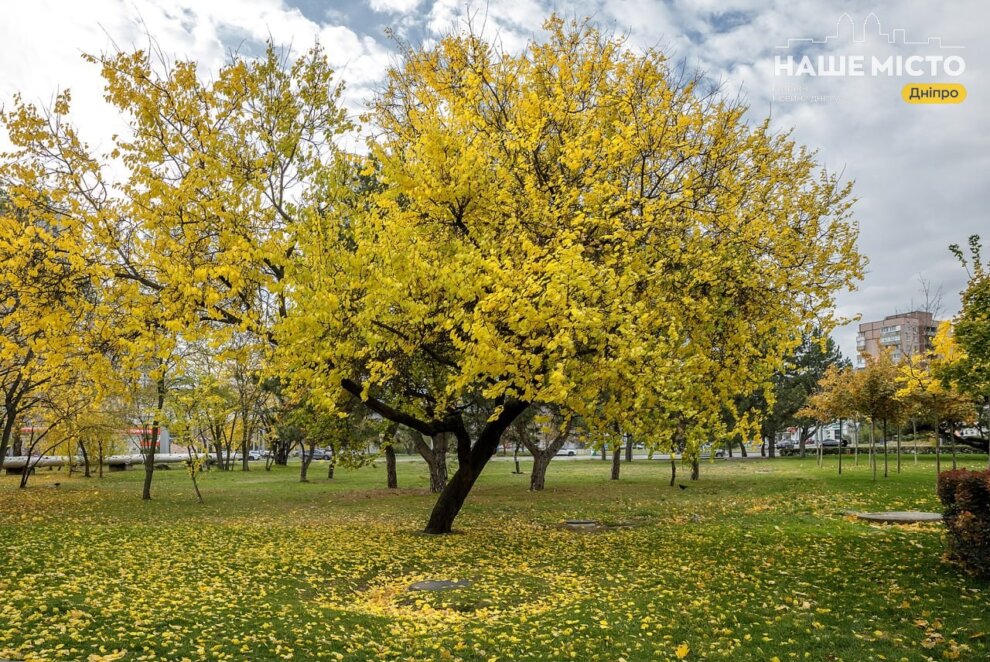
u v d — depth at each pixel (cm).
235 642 571
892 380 2142
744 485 2295
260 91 1020
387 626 655
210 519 1639
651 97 1056
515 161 1029
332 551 1088
